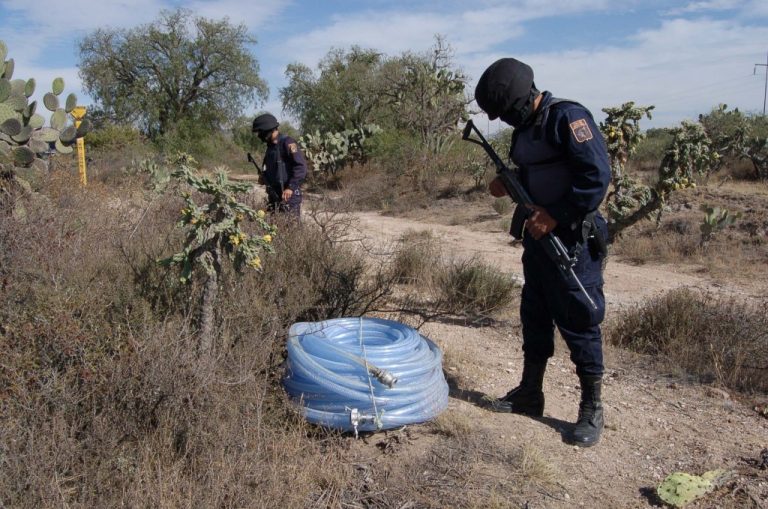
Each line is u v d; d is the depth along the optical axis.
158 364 2.98
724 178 15.96
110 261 4.20
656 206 6.12
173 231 4.90
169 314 3.61
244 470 2.70
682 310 5.49
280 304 3.96
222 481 2.62
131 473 2.66
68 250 4.26
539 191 3.38
